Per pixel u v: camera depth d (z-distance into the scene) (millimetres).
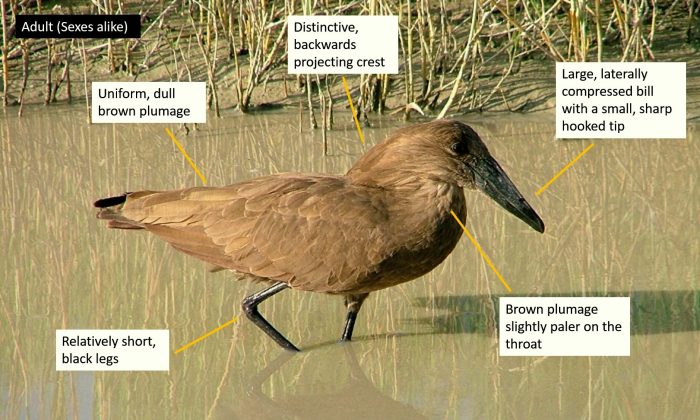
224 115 12523
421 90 12656
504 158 11078
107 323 7934
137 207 7641
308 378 7371
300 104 12289
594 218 9789
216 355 7629
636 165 10938
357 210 7234
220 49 13438
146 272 8883
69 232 9586
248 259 7387
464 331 7922
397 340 7816
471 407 6867
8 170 10961
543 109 12289
